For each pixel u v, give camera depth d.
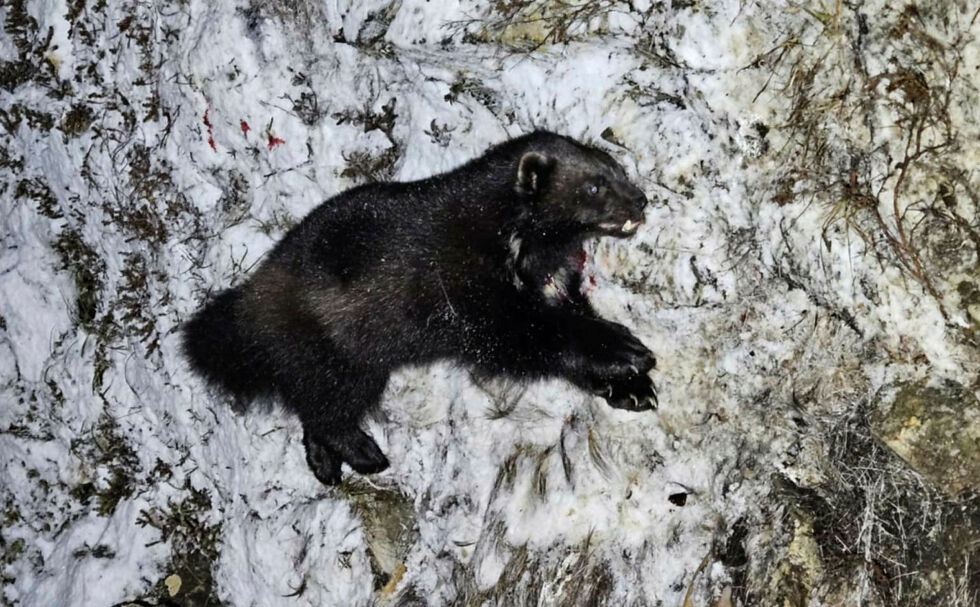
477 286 3.29
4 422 3.73
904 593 3.22
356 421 3.44
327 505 3.51
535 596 3.33
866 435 3.25
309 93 3.52
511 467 3.39
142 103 3.64
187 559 3.65
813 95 3.24
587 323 3.29
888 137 3.20
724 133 3.29
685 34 3.29
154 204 3.64
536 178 3.26
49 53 3.71
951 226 3.18
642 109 3.34
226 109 3.55
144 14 3.63
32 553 3.71
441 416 3.46
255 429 3.54
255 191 3.57
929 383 3.22
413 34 3.46
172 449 3.66
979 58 3.17
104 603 3.64
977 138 3.17
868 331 3.24
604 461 3.33
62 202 3.71
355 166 3.51
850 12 3.22
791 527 3.28
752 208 3.28
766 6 3.26
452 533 3.42
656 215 3.33
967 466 3.20
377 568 3.48
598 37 3.35
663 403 3.32
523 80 3.41
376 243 3.30
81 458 3.71
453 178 3.32
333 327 3.32
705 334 3.32
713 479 3.30
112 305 3.68
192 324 3.44
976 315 3.19
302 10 3.52
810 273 3.26
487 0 3.41
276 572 3.52
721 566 3.29
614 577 3.31
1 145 3.74
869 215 3.22
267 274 3.36
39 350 3.73
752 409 3.30
